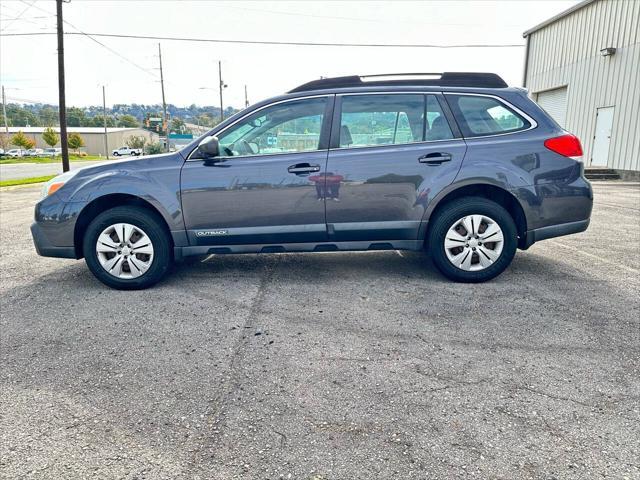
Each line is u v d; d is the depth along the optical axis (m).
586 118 18.08
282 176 4.17
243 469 1.98
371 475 1.93
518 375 2.71
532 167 4.12
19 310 3.87
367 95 4.27
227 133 4.27
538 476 1.91
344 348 3.08
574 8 18.36
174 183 4.21
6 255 5.91
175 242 4.28
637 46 15.34
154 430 2.25
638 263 5.02
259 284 4.43
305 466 1.99
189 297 4.11
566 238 6.39
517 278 4.48
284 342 3.18
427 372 2.75
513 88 4.31
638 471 1.93
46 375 2.79
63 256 4.38
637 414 2.32
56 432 2.24
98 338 3.30
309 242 4.30
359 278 4.56
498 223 4.16
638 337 3.19
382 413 2.36
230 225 4.25
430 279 4.48
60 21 22.08
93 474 1.96
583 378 2.66
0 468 1.99
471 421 2.28
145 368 2.86
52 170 36.12
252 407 2.43
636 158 15.54
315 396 2.52
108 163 4.46
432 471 1.95
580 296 3.98
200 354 3.03
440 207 4.29
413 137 4.23
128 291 4.33
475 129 4.22
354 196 4.18
